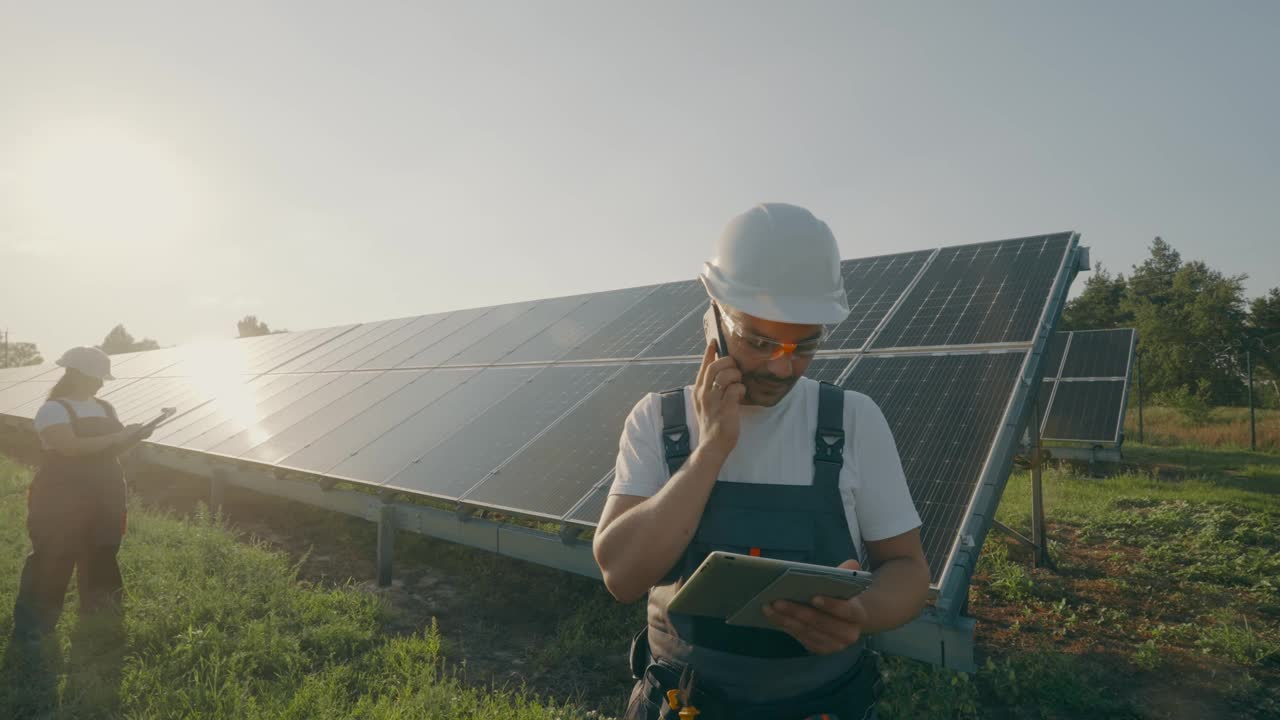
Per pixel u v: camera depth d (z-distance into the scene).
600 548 1.42
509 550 5.50
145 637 4.81
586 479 5.22
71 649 4.62
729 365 1.35
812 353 1.44
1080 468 13.66
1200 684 4.59
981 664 4.82
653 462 1.54
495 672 4.80
